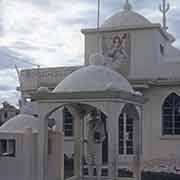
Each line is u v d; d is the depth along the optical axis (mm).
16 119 15539
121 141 26250
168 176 20500
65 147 27188
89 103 12391
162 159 25625
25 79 29078
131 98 13086
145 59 26859
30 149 13234
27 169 13156
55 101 12789
